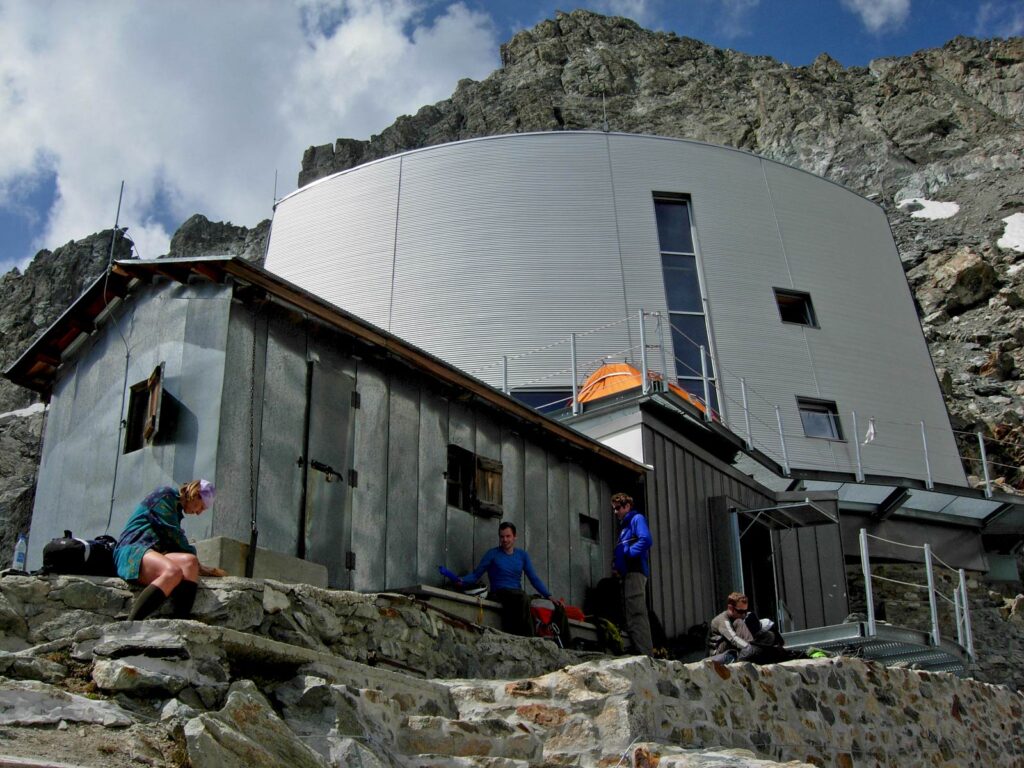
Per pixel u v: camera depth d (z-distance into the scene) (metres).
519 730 7.41
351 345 12.12
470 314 26.44
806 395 26.88
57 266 66.69
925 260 56.56
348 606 8.70
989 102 88.06
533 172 27.86
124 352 11.93
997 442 38.66
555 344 25.84
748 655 11.35
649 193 27.91
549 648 11.17
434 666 9.53
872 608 15.64
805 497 19.48
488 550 13.26
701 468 17.72
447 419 13.30
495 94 102.75
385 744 6.45
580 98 100.00
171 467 10.55
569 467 15.37
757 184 29.05
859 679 11.27
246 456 10.52
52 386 13.60
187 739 5.36
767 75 98.75
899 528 25.28
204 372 10.72
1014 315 48.78
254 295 11.06
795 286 28.19
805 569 18.88
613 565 14.33
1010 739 14.12
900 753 11.34
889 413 27.88
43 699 5.54
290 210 29.89
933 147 80.56
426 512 12.61
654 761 7.25
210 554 9.29
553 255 26.89
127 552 7.64
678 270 27.30
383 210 28.30
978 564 25.84
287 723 6.27
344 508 11.48
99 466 11.68
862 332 28.62
